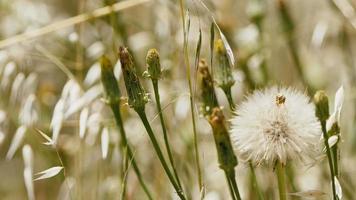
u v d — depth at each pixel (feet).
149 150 1.70
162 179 1.64
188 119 1.68
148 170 1.70
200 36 1.20
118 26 1.72
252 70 1.67
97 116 1.55
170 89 1.70
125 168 1.24
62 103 1.49
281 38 1.74
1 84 1.66
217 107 1.11
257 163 1.13
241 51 1.71
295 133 1.10
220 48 1.17
